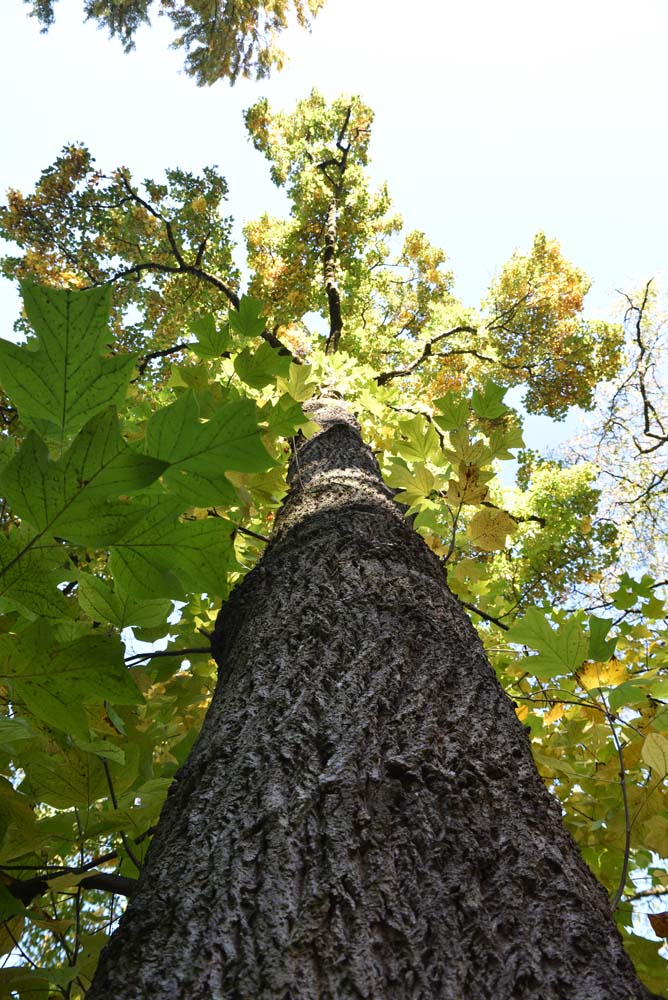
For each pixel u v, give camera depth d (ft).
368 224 36.04
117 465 2.21
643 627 9.43
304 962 2.43
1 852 3.48
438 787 3.34
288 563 6.13
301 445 10.82
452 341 34.99
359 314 34.76
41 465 2.18
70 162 29.01
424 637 4.83
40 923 3.84
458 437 6.25
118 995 2.39
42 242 30.27
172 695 7.56
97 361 2.43
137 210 30.45
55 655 2.36
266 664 4.57
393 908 2.67
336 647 4.58
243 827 3.14
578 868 3.12
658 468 34.68
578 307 35.78
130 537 2.70
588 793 6.79
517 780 3.56
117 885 3.55
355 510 7.00
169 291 30.99
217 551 2.74
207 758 3.84
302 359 20.25
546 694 8.65
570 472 32.76
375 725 3.80
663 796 4.96
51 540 2.40
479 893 2.79
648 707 6.65
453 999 2.32
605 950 2.61
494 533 6.42
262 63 41.45
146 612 3.85
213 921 2.66
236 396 6.22
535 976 2.43
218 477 2.62
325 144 38.14
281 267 34.73
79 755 3.65
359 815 3.14
